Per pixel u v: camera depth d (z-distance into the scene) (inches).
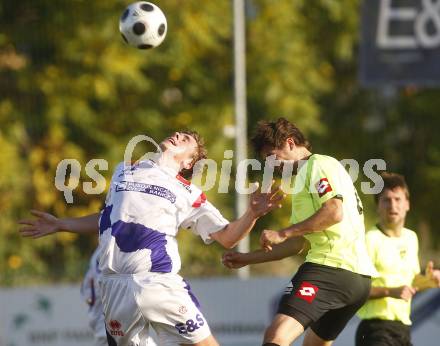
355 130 2047.2
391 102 2062.0
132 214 712.4
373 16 1539.1
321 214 716.7
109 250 712.4
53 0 1919.3
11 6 1919.3
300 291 730.8
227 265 794.2
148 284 701.9
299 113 1983.3
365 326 863.1
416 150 2026.3
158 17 955.3
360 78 1549.0
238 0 1499.8
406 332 861.8
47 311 1309.1
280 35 2021.4
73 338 1306.6
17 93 1881.2
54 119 1868.8
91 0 1931.6
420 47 1530.5
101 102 1930.4
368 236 866.8
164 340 722.2
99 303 913.5
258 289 1310.3
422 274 892.6
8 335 1306.6
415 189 1999.3
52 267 1659.7
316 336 778.2
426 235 1969.7
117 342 724.0
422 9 1526.8
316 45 2086.6
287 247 786.2
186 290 716.7
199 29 1953.7
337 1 2068.2
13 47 1899.6
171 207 720.3
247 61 2003.0
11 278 1631.4
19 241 1713.8
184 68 1969.7
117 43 1923.0
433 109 2036.2
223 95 1983.3
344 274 733.3
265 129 759.1
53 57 1908.2
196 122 1953.7
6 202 1788.9
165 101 1975.9
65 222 797.9
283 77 1998.0
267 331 723.4
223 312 1306.6
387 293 827.4
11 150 1835.6
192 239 1702.8
